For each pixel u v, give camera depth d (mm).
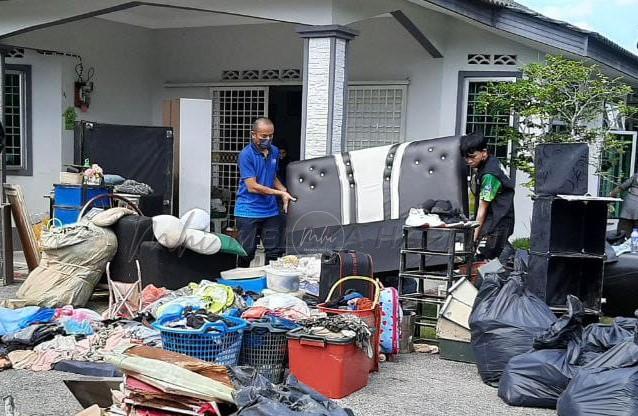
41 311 5715
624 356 4105
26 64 10734
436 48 9805
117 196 7219
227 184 12125
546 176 5402
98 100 11609
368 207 6887
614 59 10016
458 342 5422
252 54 11750
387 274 6648
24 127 10875
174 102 9750
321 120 7766
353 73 10695
